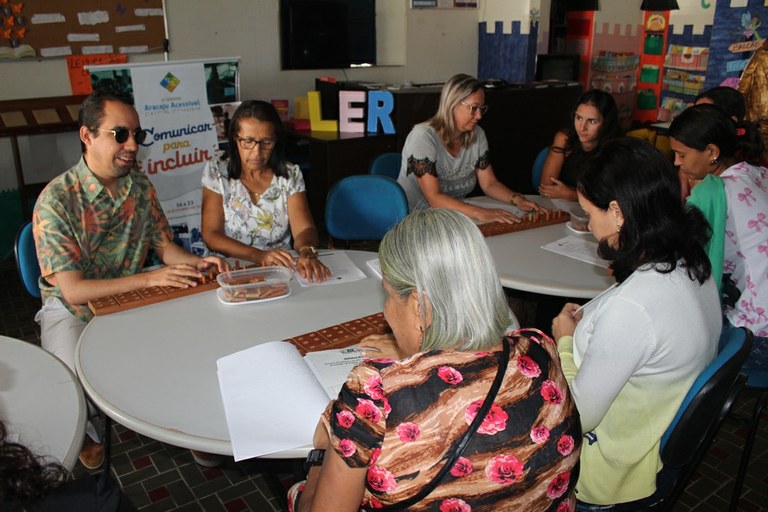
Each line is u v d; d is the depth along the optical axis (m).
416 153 2.84
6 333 3.37
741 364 1.32
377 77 5.62
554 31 6.25
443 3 5.69
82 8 4.23
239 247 2.28
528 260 2.16
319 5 5.17
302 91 5.36
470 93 2.80
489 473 0.86
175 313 1.78
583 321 1.50
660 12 6.21
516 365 0.92
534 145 5.52
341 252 2.27
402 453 0.85
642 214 1.30
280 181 2.46
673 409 1.36
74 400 1.35
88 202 2.02
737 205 1.94
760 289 1.96
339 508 0.88
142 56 4.56
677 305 1.30
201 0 4.70
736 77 4.52
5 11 3.97
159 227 2.27
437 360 0.90
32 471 0.76
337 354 1.50
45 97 4.22
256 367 1.43
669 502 1.47
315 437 1.09
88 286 1.87
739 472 1.93
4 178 4.30
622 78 6.45
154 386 1.41
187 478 2.26
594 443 1.44
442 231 0.93
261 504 2.13
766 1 4.24
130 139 1.98
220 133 3.71
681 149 2.06
